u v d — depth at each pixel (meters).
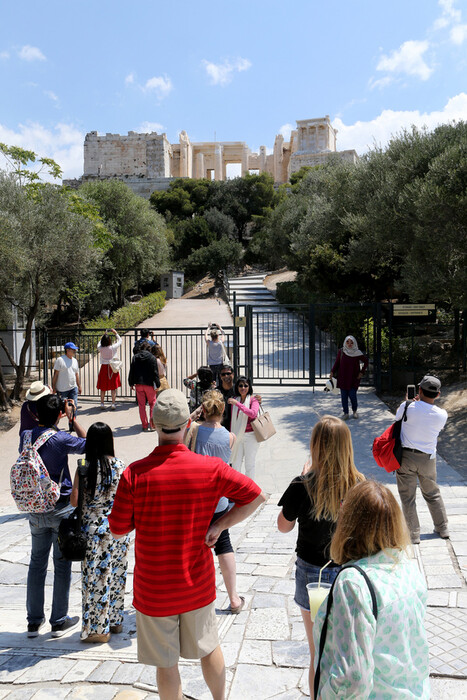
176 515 2.58
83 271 15.88
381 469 8.32
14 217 13.30
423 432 5.16
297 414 11.63
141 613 2.61
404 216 11.97
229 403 7.08
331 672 1.60
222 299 35.84
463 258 10.95
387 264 16.22
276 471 8.69
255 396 7.28
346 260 16.81
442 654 3.28
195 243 51.34
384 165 14.19
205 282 47.81
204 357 17.31
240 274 48.62
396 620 1.64
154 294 31.27
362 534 1.77
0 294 14.45
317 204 22.03
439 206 10.55
